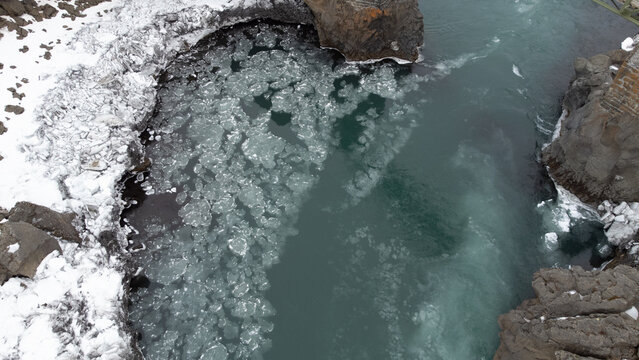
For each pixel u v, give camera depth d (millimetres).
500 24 41906
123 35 35312
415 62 38656
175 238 27703
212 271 26453
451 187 30766
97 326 21922
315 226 28656
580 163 28875
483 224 28922
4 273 20906
